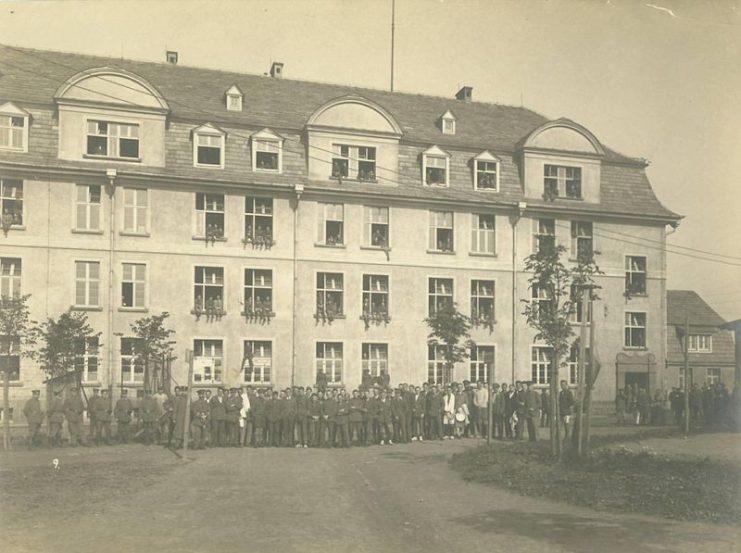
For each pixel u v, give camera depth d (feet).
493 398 92.79
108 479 54.80
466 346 109.91
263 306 111.14
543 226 126.62
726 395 104.32
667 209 131.03
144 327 95.20
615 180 131.03
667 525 39.37
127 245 106.73
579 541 36.17
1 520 40.73
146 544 35.76
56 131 105.09
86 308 104.17
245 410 84.23
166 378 105.91
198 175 109.70
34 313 102.12
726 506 42.14
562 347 62.54
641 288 129.70
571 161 128.36
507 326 121.70
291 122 118.21
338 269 115.44
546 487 49.49
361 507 44.45
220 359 109.70
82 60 113.91
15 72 107.45
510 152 127.75
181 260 108.88
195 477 56.08
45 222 103.65
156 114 109.40
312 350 112.98
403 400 86.79
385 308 117.29
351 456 70.90
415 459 68.13
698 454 61.46
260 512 42.86
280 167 115.03
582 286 59.93
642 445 69.72
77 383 100.58
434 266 119.85
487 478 54.13
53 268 103.55
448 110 127.44
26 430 94.22
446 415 90.33
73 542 36.19
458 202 120.98
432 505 45.09
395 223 118.83
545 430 99.81
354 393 88.69
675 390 107.04
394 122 120.47
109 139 107.96
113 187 106.11
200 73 121.70
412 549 34.81
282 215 114.11
